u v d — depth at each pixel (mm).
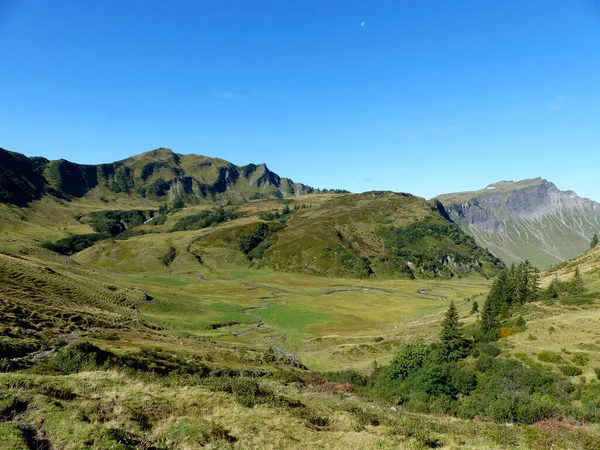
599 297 73312
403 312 125938
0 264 79500
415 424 24359
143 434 16172
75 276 106812
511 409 28688
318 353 78250
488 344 52000
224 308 117812
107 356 32688
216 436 17000
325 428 21578
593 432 22750
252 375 44625
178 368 38281
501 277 90625
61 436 13914
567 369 41250
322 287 185125
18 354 30734
